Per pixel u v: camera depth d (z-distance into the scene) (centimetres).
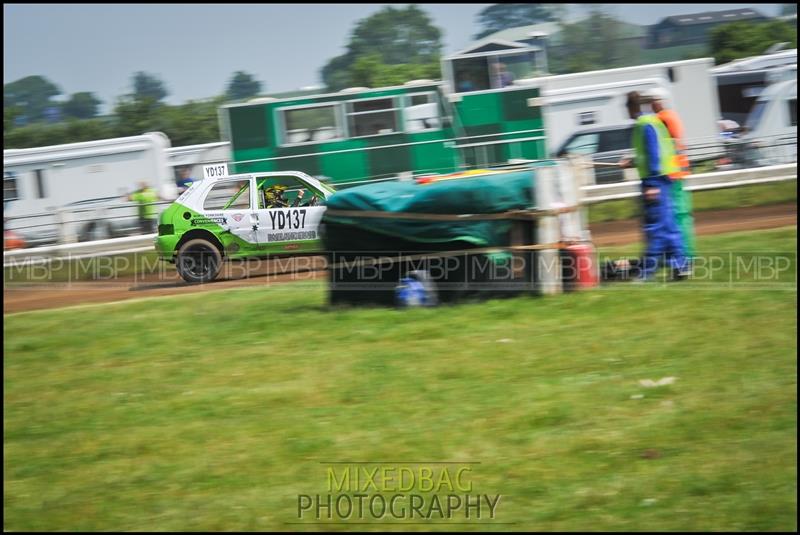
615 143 7700
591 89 7900
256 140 7081
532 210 3594
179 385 2884
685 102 8169
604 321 3238
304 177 5212
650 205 3788
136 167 7975
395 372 2836
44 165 7856
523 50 7325
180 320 3759
